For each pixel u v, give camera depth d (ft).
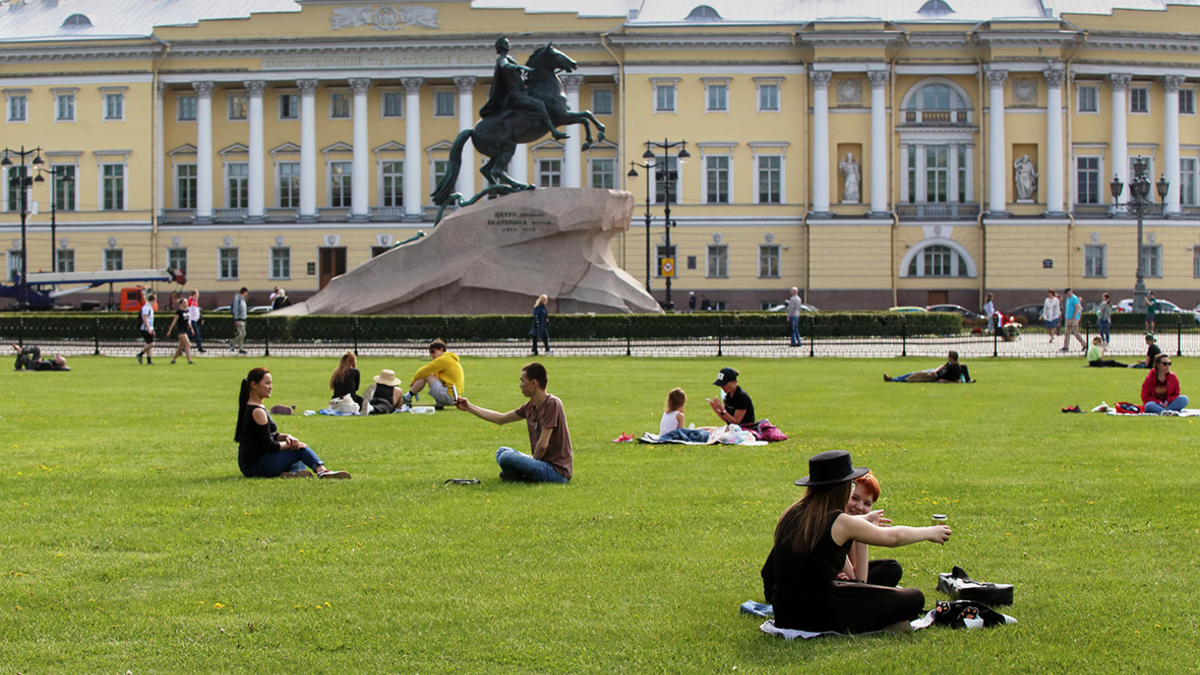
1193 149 233.35
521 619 23.98
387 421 58.23
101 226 235.40
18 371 92.94
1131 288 226.79
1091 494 36.78
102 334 132.05
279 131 237.04
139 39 231.09
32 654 21.91
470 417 60.23
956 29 223.51
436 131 234.58
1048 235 224.33
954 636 22.91
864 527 22.71
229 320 129.08
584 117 123.44
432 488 38.17
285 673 21.06
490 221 125.29
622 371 93.04
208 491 37.55
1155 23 225.35
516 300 125.80
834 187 228.43
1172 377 63.16
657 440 49.98
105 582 26.73
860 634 23.03
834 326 132.36
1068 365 101.50
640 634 23.09
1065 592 25.84
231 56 232.12
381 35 228.02
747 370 95.20
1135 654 21.89
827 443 49.80
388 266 128.06
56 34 241.35
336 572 27.53
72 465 43.21
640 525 32.50
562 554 29.27
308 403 67.46
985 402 68.64
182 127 238.68
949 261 228.02
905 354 111.34
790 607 23.12
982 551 29.50
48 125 236.02
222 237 235.40
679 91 227.61
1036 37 221.05
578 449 48.01
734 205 228.84
